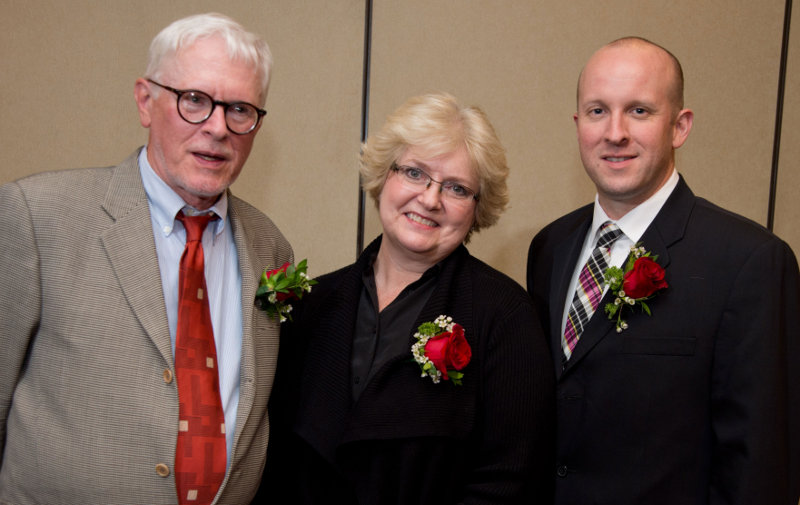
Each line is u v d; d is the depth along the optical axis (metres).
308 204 2.38
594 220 1.66
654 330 1.46
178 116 1.27
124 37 2.31
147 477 1.24
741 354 1.38
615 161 1.51
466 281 1.56
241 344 1.42
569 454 1.54
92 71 2.32
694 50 2.38
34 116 2.34
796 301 1.41
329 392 1.50
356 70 2.34
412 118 1.49
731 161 2.42
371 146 1.57
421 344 1.41
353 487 1.45
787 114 2.42
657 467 1.45
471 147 1.49
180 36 1.28
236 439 1.33
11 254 1.24
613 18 2.35
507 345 1.48
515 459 1.43
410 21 2.33
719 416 1.42
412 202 1.51
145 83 1.33
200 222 1.39
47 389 1.24
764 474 1.34
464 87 2.36
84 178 1.33
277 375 1.65
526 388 1.45
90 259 1.26
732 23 2.38
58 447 1.22
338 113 2.35
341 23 2.33
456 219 1.52
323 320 1.58
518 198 2.40
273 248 1.60
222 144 1.29
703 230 1.49
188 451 1.27
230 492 1.34
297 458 1.55
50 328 1.24
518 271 2.42
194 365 1.31
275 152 2.37
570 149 2.38
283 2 2.32
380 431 1.41
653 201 1.56
